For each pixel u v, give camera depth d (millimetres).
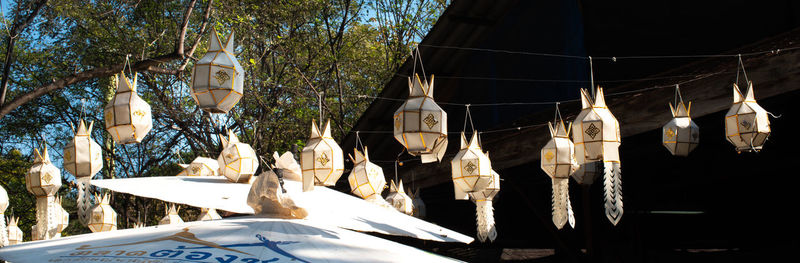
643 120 5125
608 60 7133
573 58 7609
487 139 7320
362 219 3883
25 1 8922
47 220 5062
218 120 16422
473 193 5461
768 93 4293
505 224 10844
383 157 11352
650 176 7809
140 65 7559
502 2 8609
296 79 17391
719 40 6141
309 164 4098
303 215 3584
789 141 6215
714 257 8070
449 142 9438
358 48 18859
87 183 4449
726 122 4410
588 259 5668
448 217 11781
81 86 15945
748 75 4449
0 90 7746
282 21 17359
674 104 4906
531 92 8266
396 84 9797
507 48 8812
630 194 7859
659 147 6559
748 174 7227
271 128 16953
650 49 6758
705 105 4695
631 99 5285
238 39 16234
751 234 8312
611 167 4195
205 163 5703
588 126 4266
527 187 8883
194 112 16203
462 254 11125
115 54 15406
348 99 17625
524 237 10469
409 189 8492
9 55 7934
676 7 6594
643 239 8172
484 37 9234
